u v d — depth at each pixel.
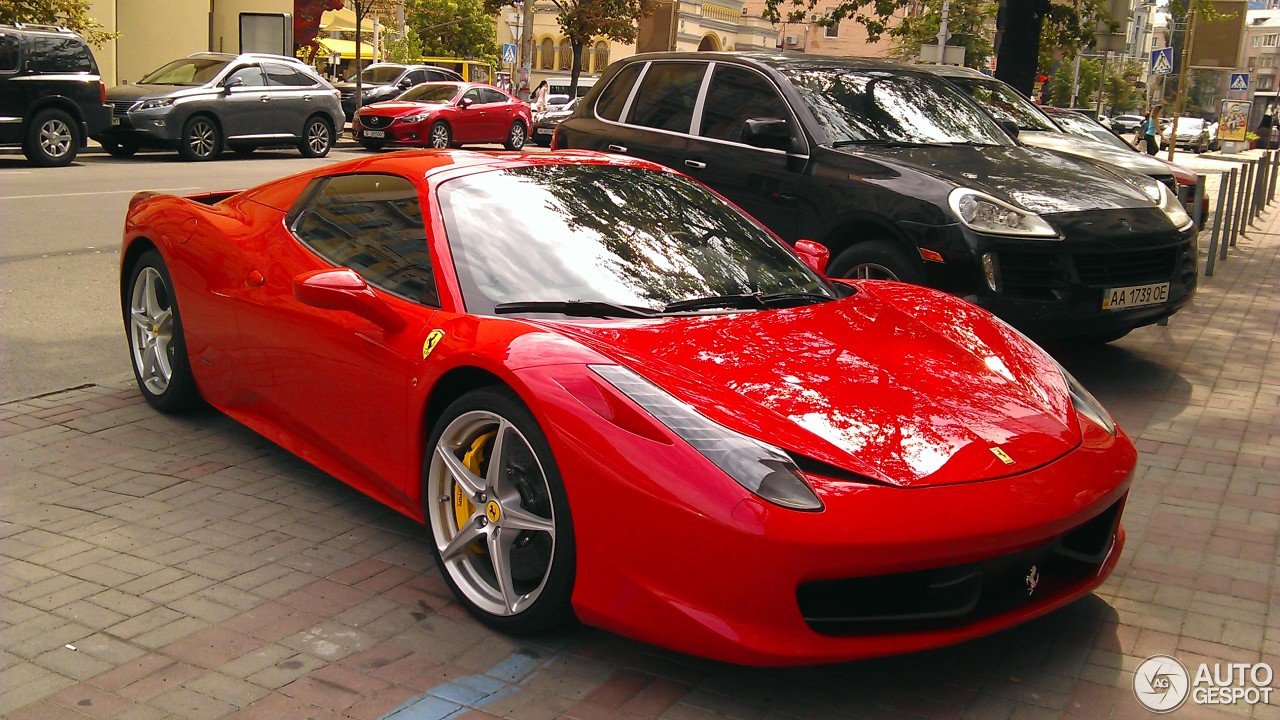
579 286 3.38
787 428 2.73
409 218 3.66
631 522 2.65
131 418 4.80
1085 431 3.11
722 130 6.75
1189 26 18.81
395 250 3.63
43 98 15.59
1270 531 3.94
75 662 2.82
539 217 3.64
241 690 2.71
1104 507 2.90
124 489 4.01
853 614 2.66
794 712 2.70
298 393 3.87
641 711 2.68
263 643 2.95
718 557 2.54
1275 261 10.79
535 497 2.93
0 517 3.72
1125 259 5.62
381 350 3.40
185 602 3.17
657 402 2.76
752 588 2.53
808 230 6.08
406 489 3.38
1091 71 57.84
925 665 2.96
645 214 3.85
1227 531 3.93
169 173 15.46
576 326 3.18
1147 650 3.07
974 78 9.71
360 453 3.59
